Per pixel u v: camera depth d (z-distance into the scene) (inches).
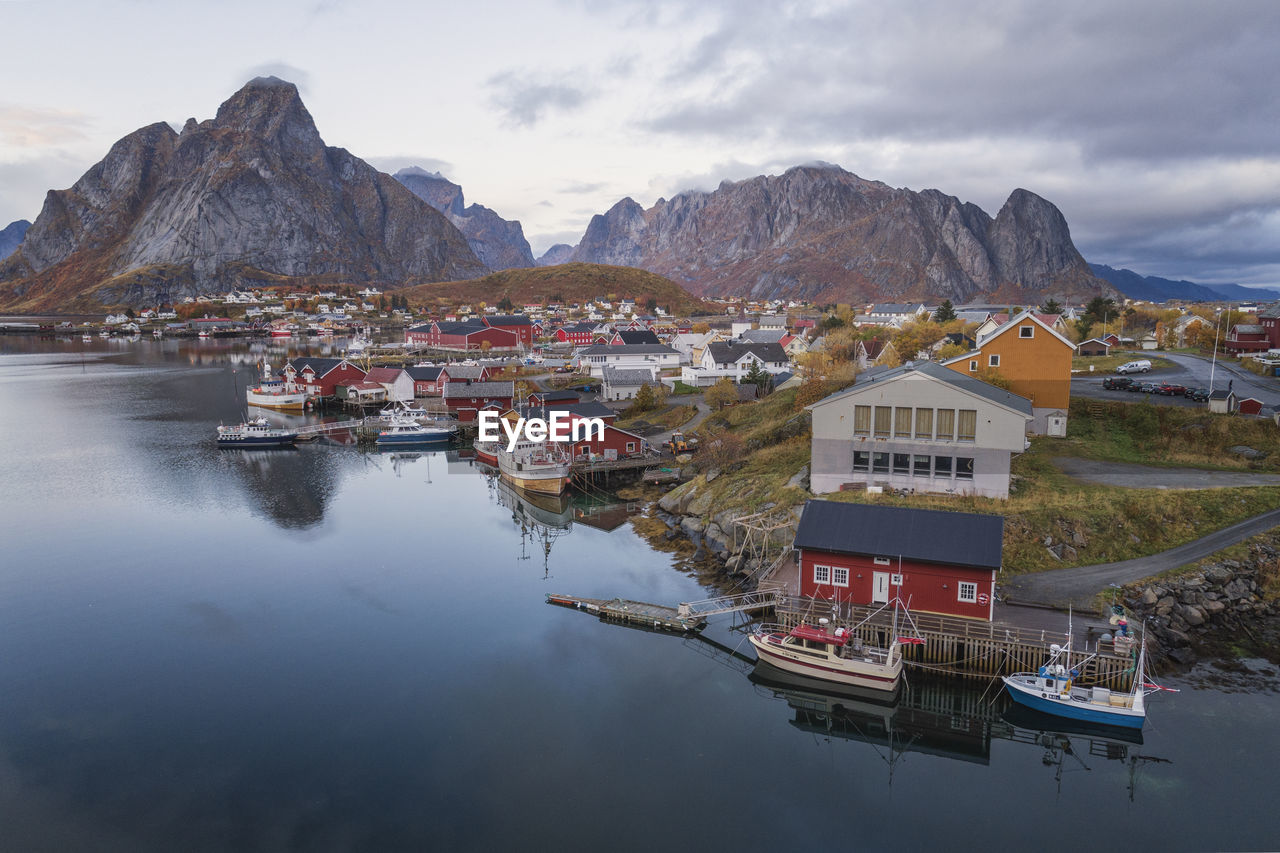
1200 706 1317.7
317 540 2388.0
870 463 2026.3
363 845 1067.9
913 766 1250.0
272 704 1435.8
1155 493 1879.9
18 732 1348.4
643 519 2561.5
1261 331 3796.8
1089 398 2635.3
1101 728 1291.8
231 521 2591.0
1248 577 1631.4
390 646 1665.8
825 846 1061.8
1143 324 6166.3
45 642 1691.7
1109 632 1425.9
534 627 1756.9
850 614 1544.0
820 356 3511.3
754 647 1646.2
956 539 1521.9
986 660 1430.9
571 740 1317.7
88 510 2711.6
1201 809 1111.0
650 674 1546.5
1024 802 1151.0
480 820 1117.7
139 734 1339.8
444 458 3693.4
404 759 1264.8
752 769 1240.8
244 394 5585.6
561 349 7701.8
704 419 3725.4
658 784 1199.6
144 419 4598.9
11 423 4436.5
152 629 1754.4
